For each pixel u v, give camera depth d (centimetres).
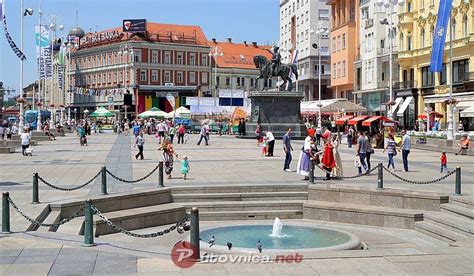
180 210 1878
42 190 1988
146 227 1773
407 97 6869
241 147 4416
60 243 1230
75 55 13025
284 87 5631
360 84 8250
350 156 3597
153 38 11650
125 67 11394
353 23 8519
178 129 5209
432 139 4456
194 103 8531
